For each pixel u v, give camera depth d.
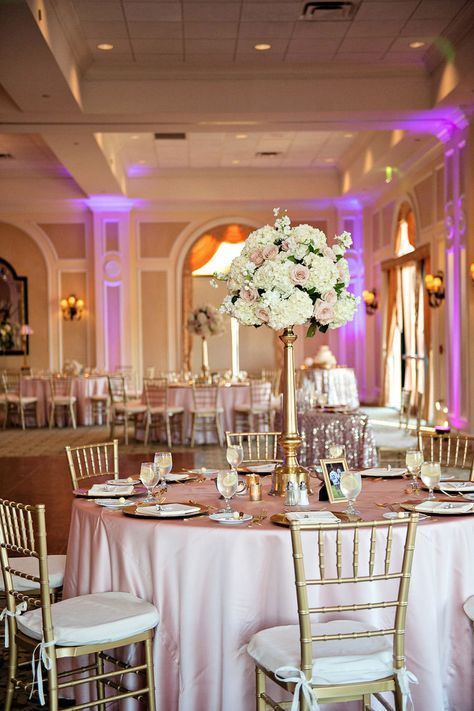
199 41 8.83
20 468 9.42
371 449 7.55
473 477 4.29
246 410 11.55
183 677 3.12
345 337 16.86
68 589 3.54
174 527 3.15
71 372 14.68
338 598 3.04
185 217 16.45
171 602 3.15
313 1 7.77
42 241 16.50
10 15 6.87
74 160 12.54
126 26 8.38
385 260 15.25
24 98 9.23
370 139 13.19
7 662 3.84
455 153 10.57
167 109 9.77
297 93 9.82
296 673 2.59
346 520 3.13
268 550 3.04
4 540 3.22
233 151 14.24
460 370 10.57
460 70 8.73
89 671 3.46
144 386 11.88
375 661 2.64
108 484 3.99
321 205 16.42
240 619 3.05
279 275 3.55
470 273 10.13
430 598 3.06
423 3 7.86
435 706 3.03
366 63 9.62
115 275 16.28
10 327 16.56
